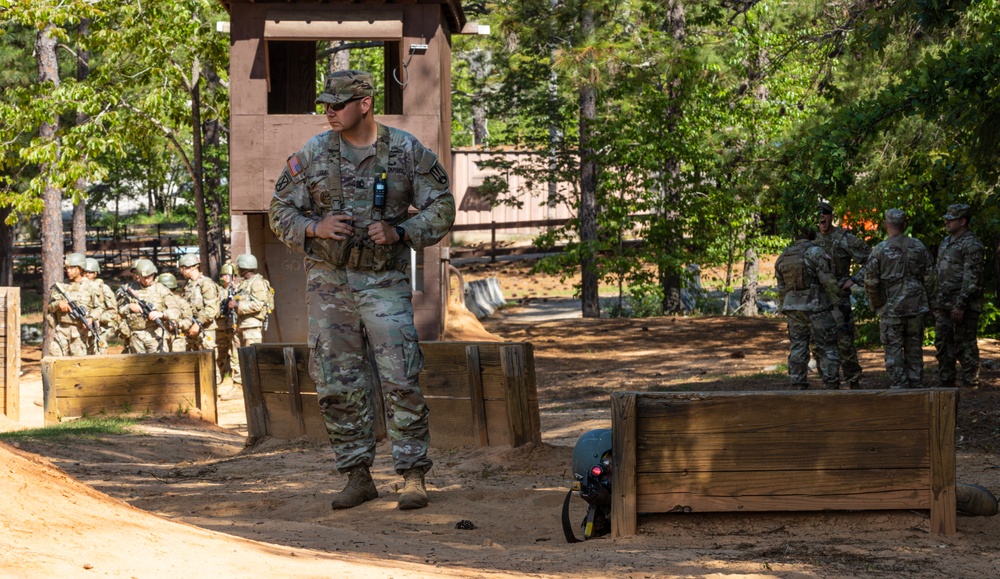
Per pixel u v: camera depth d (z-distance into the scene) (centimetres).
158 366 1258
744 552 470
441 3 1855
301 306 2002
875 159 1518
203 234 2175
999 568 434
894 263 1071
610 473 536
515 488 679
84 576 284
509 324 2525
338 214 593
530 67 3156
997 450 777
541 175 3400
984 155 1066
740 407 511
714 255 2834
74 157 2100
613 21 2591
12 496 350
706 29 2820
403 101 1862
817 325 1108
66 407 1231
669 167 2777
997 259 1736
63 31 2064
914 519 510
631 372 1736
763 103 2542
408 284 628
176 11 2034
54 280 2464
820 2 2009
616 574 418
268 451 901
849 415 509
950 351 1175
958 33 1435
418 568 402
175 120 2223
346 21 1827
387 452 838
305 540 478
